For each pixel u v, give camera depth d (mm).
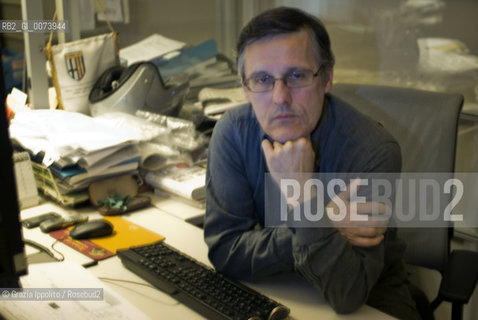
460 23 1754
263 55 1070
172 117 1824
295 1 2213
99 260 1208
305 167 1091
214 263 1146
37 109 1749
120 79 1735
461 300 1140
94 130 1583
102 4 2107
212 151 1250
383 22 1952
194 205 1542
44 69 1737
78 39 1883
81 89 1782
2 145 792
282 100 1067
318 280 1022
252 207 1221
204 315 987
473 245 1872
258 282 1129
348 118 1176
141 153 1620
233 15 2406
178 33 2365
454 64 1796
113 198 1513
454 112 1334
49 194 1568
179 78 1912
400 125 1386
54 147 1477
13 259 838
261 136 1178
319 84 1100
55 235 1337
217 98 1962
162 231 1381
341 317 1006
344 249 1019
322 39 1095
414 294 1364
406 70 1931
